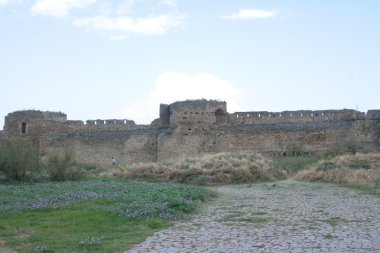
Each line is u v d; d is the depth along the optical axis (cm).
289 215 1814
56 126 6469
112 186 2789
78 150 6253
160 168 3869
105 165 5903
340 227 1538
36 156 3438
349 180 3041
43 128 6500
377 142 5225
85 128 6334
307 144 5512
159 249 1284
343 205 2053
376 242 1316
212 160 3947
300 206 2059
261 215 1830
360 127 5312
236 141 5712
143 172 3878
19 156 3300
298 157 5031
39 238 1437
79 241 1384
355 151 4947
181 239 1405
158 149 5894
